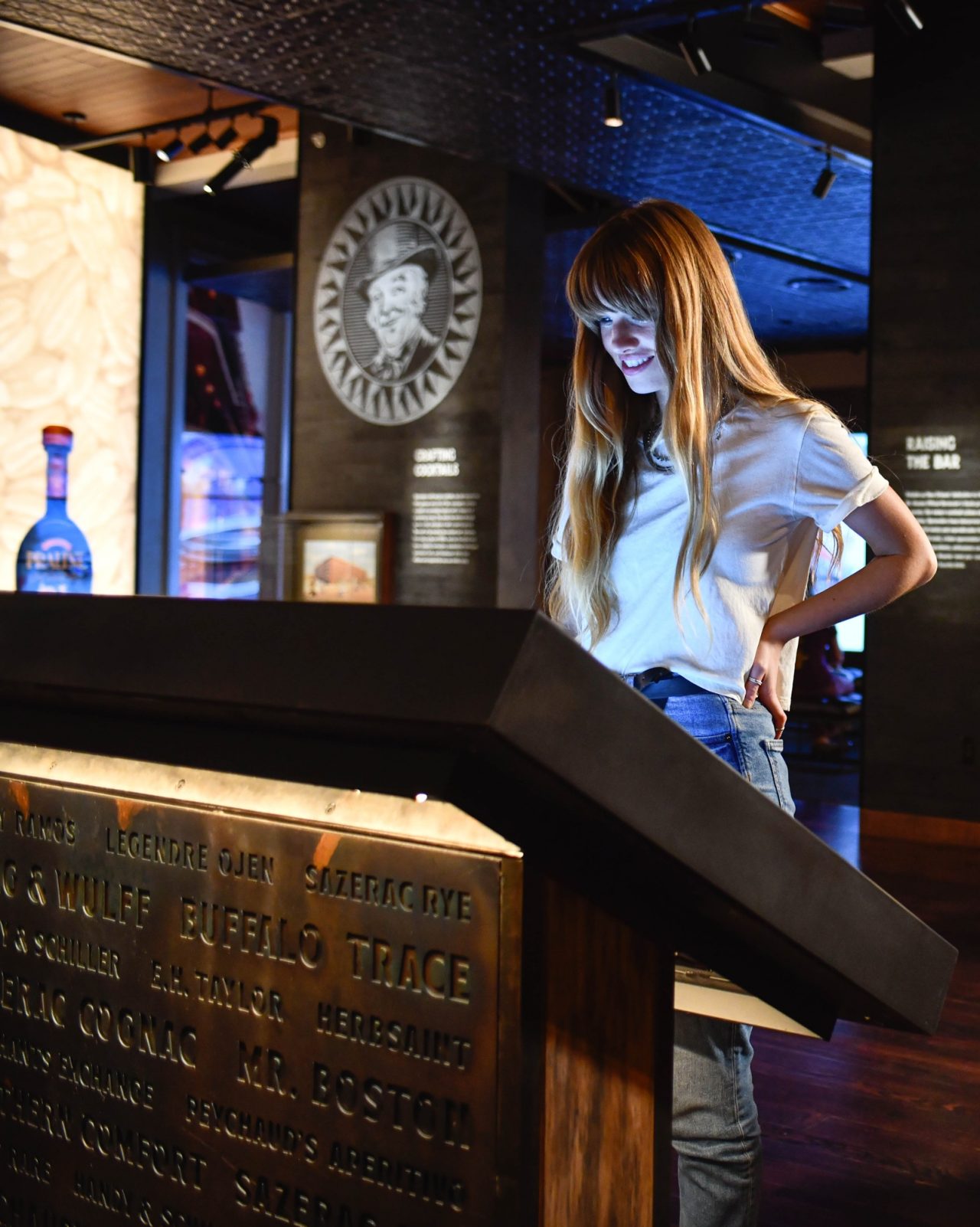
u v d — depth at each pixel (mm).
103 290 9328
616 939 772
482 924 694
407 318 7949
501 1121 684
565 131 6918
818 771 9258
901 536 1345
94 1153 892
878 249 6453
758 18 6594
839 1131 2674
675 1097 1386
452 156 7762
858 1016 864
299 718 593
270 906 790
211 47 5742
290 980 778
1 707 811
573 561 1445
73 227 9062
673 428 1297
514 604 7809
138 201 9531
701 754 639
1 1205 958
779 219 8844
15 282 8742
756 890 682
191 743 687
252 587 10953
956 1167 2488
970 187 6219
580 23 5426
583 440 1438
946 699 6297
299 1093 771
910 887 5125
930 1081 2992
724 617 1329
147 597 686
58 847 922
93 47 5703
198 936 828
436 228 7832
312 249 8320
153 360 9633
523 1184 677
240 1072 803
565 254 9906
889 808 6441
